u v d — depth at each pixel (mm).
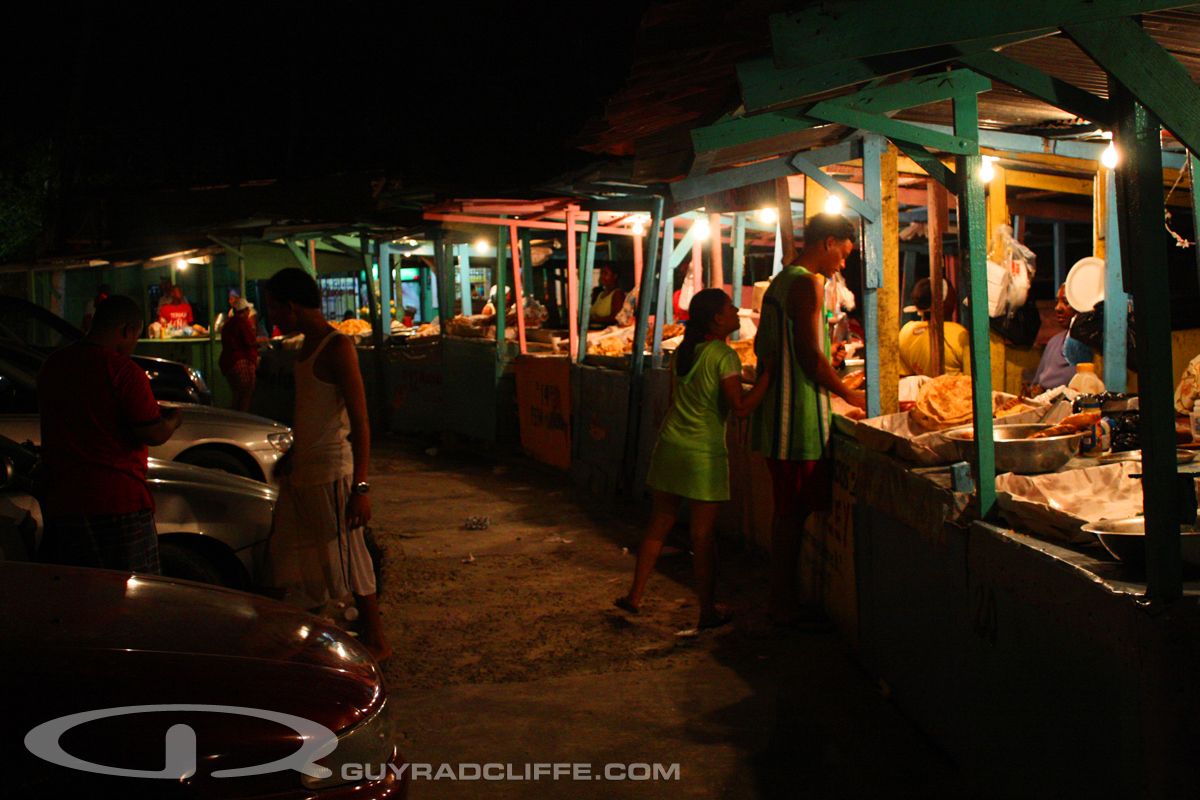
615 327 11016
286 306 4168
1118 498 2797
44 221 17828
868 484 3975
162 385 10250
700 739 3533
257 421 7660
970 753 2990
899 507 3553
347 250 14945
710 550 4863
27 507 3752
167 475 4578
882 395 5148
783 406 4609
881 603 3912
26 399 6332
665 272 8578
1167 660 1886
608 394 8969
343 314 21375
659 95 4426
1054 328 8188
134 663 2000
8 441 3986
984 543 2779
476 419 12062
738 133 4129
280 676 2105
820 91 2744
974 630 2904
